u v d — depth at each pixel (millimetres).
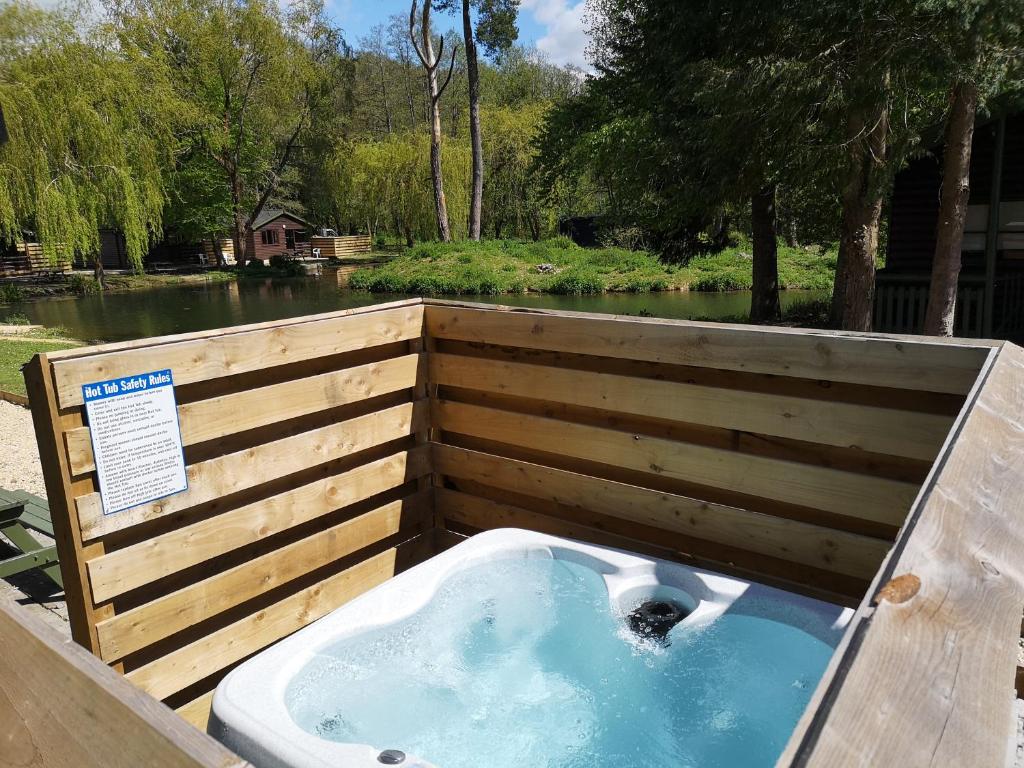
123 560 2469
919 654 830
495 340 3453
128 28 33625
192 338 2617
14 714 1045
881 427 2531
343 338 3213
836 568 2711
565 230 48125
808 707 747
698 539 3096
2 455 6684
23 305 26266
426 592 2848
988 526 1156
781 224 21906
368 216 46125
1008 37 9000
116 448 2430
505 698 2533
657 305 24469
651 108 16219
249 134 39531
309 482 3182
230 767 684
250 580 2924
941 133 11719
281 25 36750
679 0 13031
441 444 3795
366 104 62906
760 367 2729
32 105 23203
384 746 2316
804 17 10320
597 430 3246
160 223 29469
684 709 2414
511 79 62125
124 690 855
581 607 2943
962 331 12438
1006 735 727
